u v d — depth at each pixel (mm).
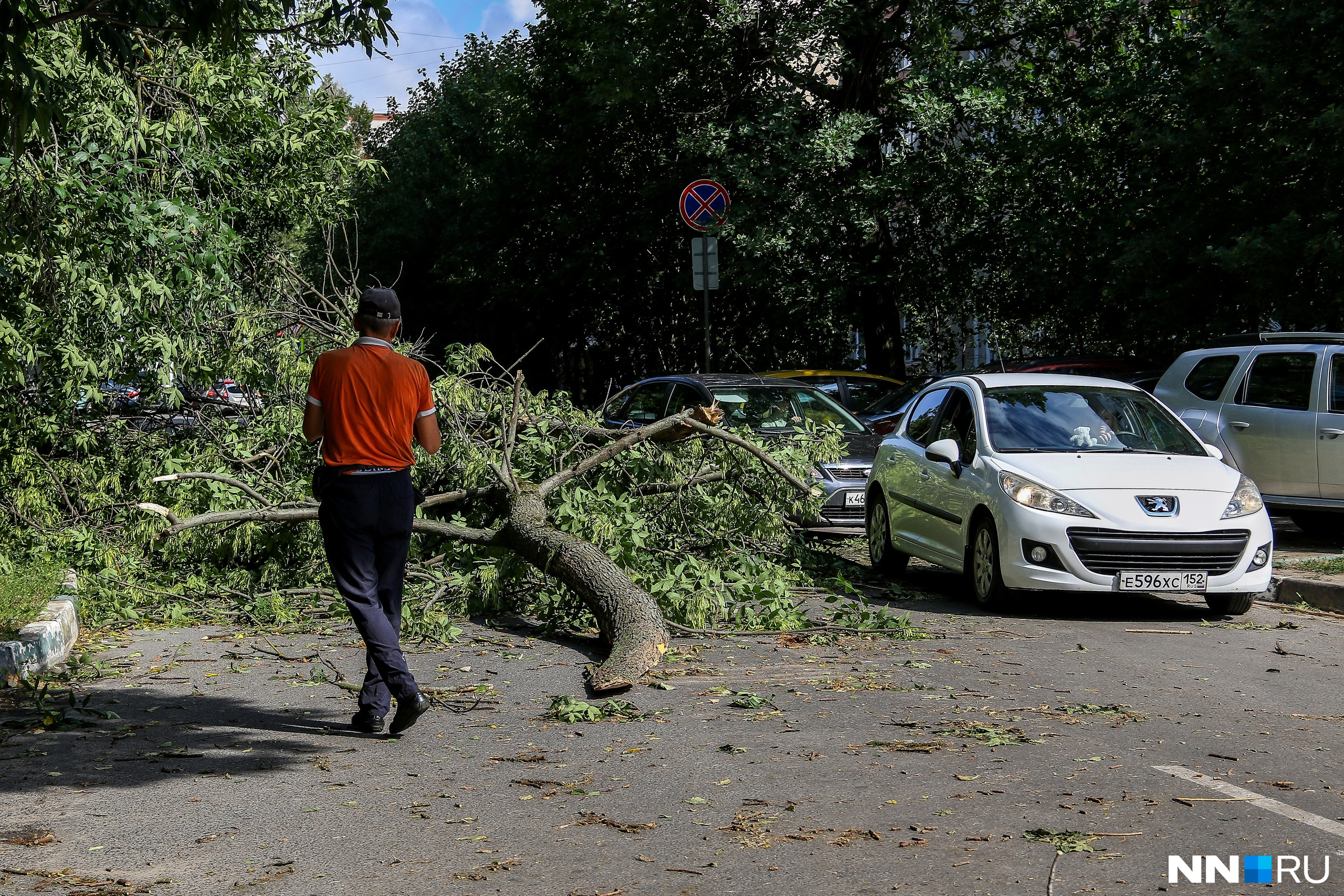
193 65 11320
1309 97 15914
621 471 10156
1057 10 22891
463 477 9523
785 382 14547
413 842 4387
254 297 11352
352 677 7168
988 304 24500
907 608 9664
